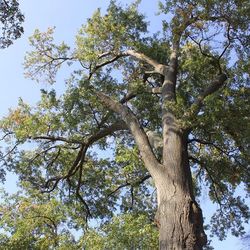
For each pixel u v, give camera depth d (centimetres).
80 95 1695
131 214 1592
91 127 1762
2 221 1877
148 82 1809
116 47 1847
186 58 1692
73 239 1738
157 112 1773
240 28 1432
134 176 1831
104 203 1969
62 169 1978
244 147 1537
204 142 1523
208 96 1291
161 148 1285
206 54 1585
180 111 1274
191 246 1002
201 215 1078
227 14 1414
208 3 1399
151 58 1714
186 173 1169
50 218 1881
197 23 1470
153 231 1427
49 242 1808
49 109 1766
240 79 1577
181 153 1206
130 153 1691
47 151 1881
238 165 1622
